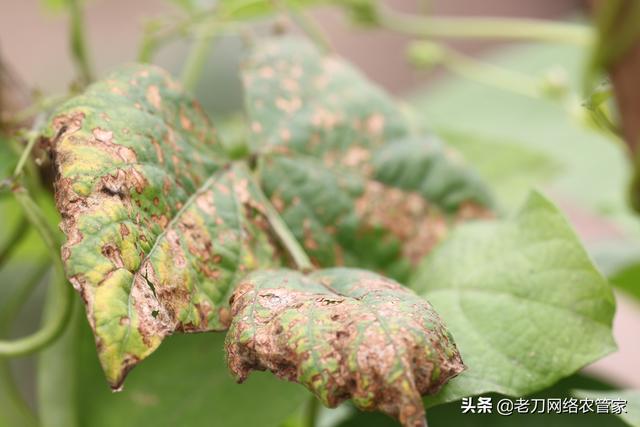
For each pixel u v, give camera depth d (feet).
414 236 1.21
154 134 1.03
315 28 1.46
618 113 0.93
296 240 1.14
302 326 0.95
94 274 0.93
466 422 1.25
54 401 1.24
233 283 1.04
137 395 1.21
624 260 1.36
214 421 1.17
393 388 0.91
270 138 1.18
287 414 1.15
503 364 1.03
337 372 0.93
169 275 0.99
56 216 1.39
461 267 1.12
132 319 0.93
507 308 1.07
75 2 1.38
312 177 1.17
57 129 0.99
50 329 1.09
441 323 0.96
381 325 0.93
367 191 1.20
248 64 1.22
